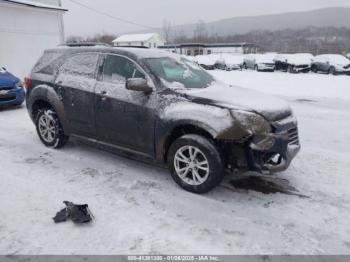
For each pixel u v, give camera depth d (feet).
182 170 13.16
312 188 13.53
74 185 13.58
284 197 12.75
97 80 15.43
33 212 11.43
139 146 14.28
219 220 11.09
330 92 43.04
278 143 11.92
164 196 12.70
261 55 92.12
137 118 13.84
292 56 83.10
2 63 45.11
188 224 10.84
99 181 13.98
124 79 14.60
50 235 10.14
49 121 17.93
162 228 10.59
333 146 19.24
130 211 11.58
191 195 12.80
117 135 14.87
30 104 18.60
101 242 9.84
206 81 15.62
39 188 13.28
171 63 15.35
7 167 15.47
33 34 49.52
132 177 14.43
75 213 11.05
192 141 12.44
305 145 19.39
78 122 16.31
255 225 10.83
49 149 18.10
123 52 14.94
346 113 29.09
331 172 15.20
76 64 16.63
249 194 12.96
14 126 23.34
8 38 45.52
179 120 12.57
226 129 11.67
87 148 18.25
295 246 9.79
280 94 41.86
